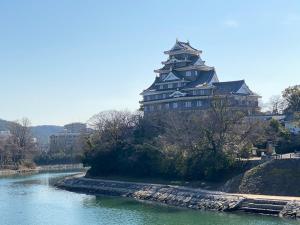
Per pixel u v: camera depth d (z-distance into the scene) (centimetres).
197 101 12112
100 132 11356
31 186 11069
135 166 10075
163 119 10406
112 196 8838
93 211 7044
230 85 12219
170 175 9212
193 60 13150
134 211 6944
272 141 8994
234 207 6444
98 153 10850
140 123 10819
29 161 18525
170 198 7694
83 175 11862
